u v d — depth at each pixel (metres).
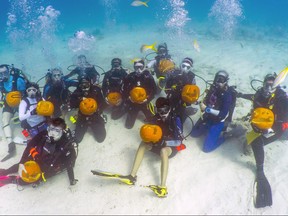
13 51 11.05
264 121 3.71
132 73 5.38
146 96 5.06
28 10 23.95
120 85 5.61
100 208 3.69
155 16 17.45
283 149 4.71
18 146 4.91
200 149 4.69
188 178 4.11
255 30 12.85
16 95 4.89
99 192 3.92
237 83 7.06
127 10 21.33
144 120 5.52
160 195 3.65
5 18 25.34
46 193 3.95
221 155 4.55
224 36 11.25
